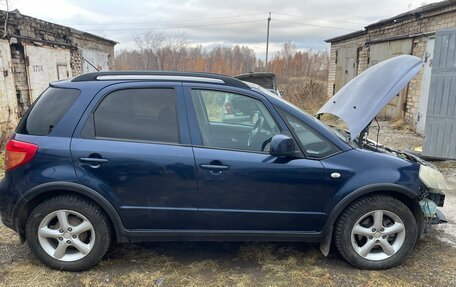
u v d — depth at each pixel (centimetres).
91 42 1479
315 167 289
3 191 289
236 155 288
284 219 296
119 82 296
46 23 1039
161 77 302
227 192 288
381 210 298
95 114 289
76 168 281
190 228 296
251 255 332
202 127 295
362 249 304
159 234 295
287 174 288
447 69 648
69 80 305
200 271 305
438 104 664
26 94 912
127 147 283
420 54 966
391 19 1136
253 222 296
